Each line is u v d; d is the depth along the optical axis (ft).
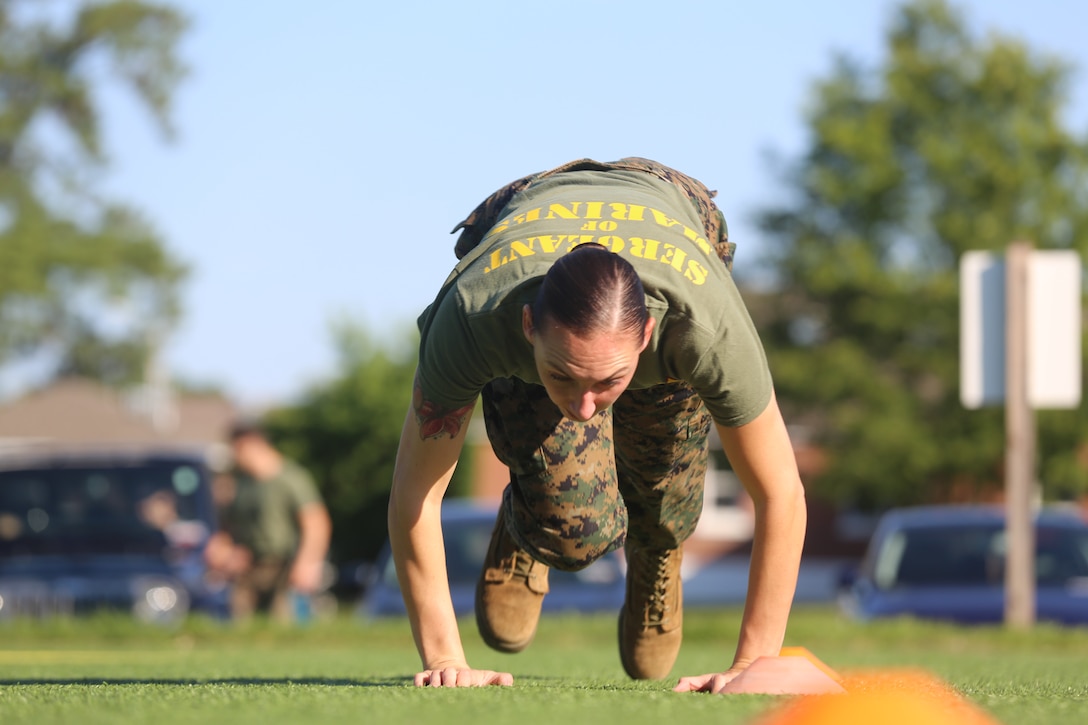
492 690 12.51
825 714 8.68
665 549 16.48
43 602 47.85
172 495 51.37
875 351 147.33
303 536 49.03
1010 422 41.98
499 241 12.87
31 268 168.96
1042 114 146.20
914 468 140.26
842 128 143.02
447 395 13.12
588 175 14.10
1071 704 11.46
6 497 50.67
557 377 11.68
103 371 188.34
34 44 164.35
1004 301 42.57
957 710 9.26
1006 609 41.91
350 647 35.91
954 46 149.18
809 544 167.12
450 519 47.34
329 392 131.03
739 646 13.73
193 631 37.68
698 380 12.67
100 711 10.59
